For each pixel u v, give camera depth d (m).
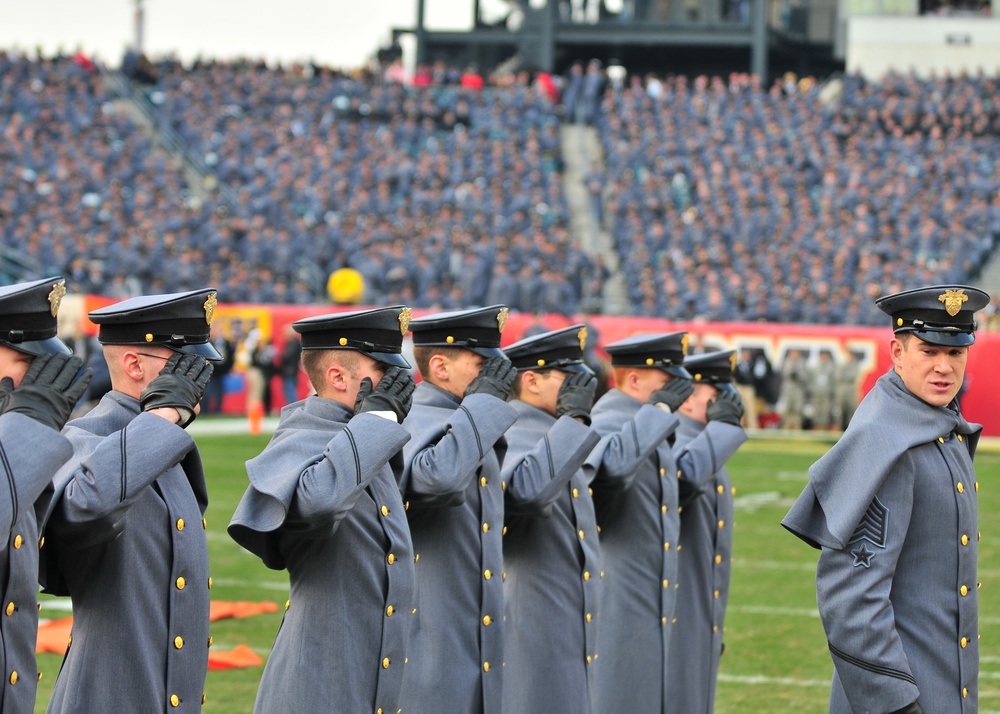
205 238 69.44
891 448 10.33
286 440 10.87
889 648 10.05
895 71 87.12
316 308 59.09
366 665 10.73
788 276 63.84
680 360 15.68
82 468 9.73
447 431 12.05
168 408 10.14
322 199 75.06
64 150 78.69
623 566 15.07
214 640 20.47
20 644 9.22
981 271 69.44
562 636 13.44
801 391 55.59
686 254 68.25
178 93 86.94
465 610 12.24
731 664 19.88
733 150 78.00
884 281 64.25
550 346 14.05
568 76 96.81
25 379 9.20
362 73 89.62
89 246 67.75
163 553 10.36
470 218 73.88
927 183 74.69
